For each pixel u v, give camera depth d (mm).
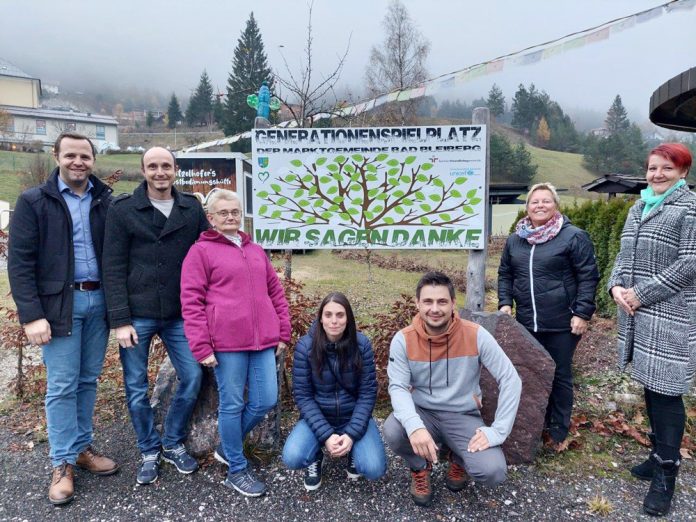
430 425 2678
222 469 2938
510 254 3229
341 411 2775
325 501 2656
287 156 3541
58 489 2617
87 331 2729
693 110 3561
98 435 3387
